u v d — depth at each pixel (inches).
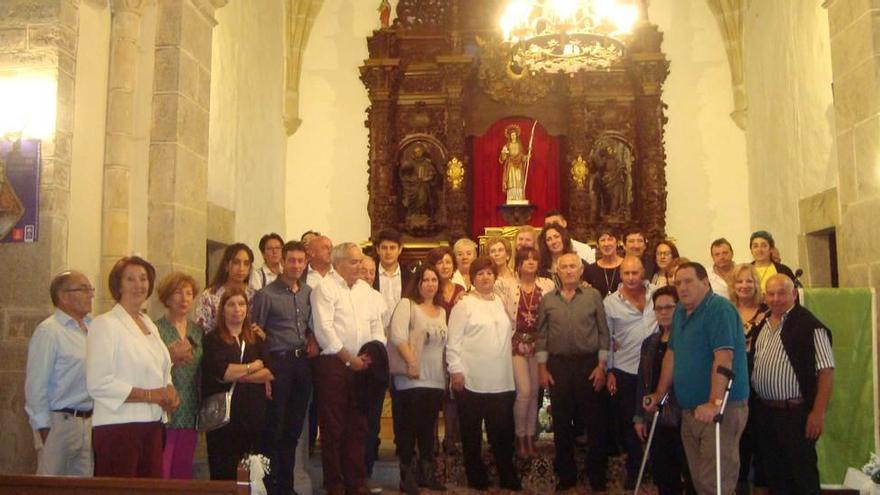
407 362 279.9
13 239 254.7
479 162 530.9
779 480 249.3
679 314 235.0
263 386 245.4
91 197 292.2
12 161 256.8
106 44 302.2
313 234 343.6
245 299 244.2
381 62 523.5
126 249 301.1
